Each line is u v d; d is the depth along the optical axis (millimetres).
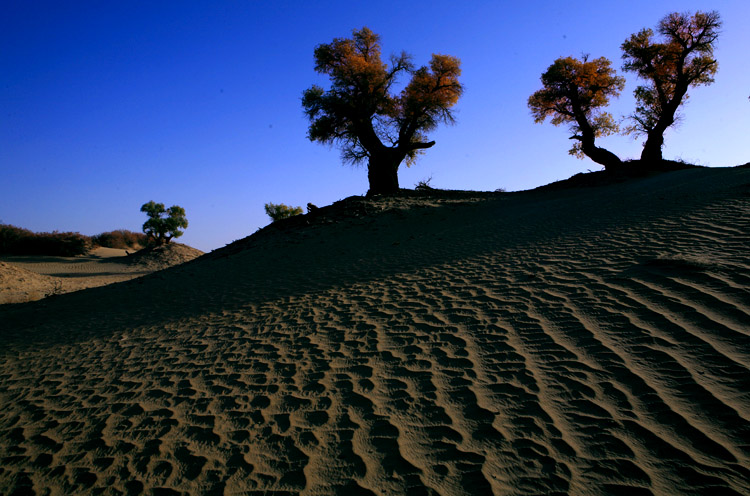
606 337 4770
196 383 5293
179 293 11719
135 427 4379
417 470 3225
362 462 3400
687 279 5828
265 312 8125
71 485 3527
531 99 29969
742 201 9680
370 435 3740
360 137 26969
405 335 5828
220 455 3723
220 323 7867
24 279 22953
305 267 12617
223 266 15672
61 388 5766
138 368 6129
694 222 8719
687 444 3051
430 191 27656
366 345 5711
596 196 16828
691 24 25641
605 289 6109
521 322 5570
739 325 4422
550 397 3875
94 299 13375
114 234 60000
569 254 8328
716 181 13547
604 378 4016
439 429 3686
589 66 27031
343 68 26484
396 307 7078
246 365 5645
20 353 7910
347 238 17000
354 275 10195
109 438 4223
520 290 6785
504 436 3461
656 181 18047
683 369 3912
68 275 33344
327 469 3373
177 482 3422
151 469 3633
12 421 4883
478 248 10680
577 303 5820
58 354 7469
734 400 3385
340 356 5492
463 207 20516
